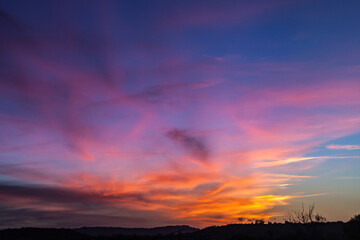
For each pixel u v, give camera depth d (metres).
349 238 33.44
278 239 35.69
